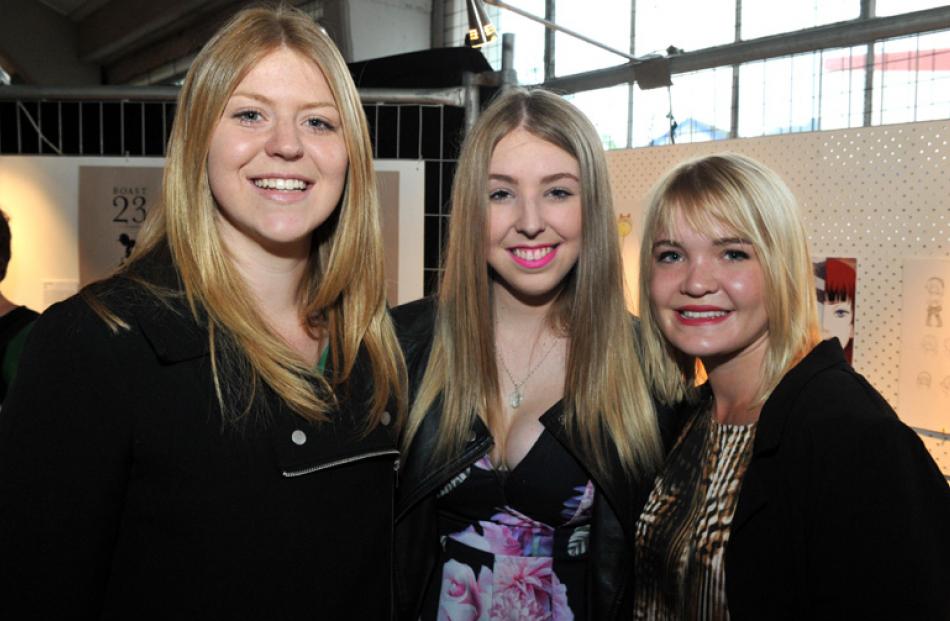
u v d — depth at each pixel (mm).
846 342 2303
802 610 1131
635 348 1612
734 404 1373
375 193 1261
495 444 1568
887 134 2178
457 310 1588
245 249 1172
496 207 1544
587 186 1525
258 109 1090
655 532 1378
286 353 1142
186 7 9398
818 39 2373
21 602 924
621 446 1521
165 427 1012
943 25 2105
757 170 1295
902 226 2162
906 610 989
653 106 5277
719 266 1303
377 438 1217
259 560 1052
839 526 1056
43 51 12312
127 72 12117
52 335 972
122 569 1004
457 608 1523
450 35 7258
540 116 1513
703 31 5312
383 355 1309
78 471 949
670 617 1325
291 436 1104
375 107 2936
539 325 1679
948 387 2088
